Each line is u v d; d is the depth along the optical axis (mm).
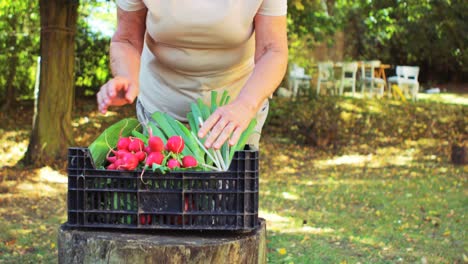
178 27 2305
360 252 5137
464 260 4945
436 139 12164
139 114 2811
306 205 6988
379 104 15055
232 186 1989
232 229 2014
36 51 11961
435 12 12523
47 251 5039
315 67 15859
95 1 11453
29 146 8641
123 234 2088
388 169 9492
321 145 11273
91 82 12898
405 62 20844
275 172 9242
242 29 2330
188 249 1998
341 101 14875
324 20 12109
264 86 2221
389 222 6219
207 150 2199
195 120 2318
